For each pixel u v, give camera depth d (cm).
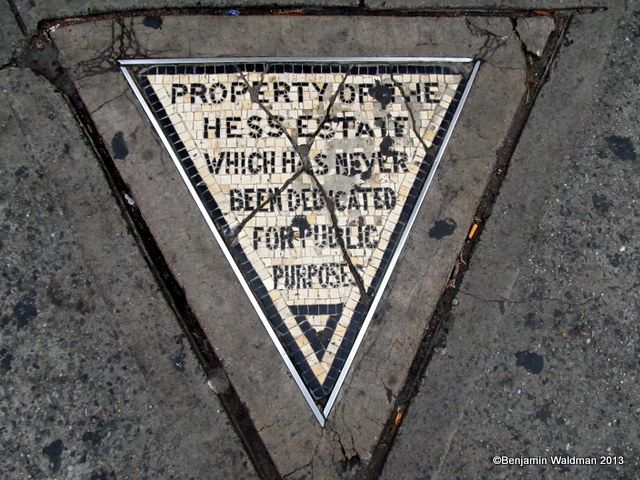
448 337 230
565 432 225
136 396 217
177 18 248
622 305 238
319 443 218
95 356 220
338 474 217
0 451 211
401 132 244
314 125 242
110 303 223
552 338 233
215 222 231
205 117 241
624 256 242
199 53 246
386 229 235
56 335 220
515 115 251
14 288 222
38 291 223
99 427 214
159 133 238
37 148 234
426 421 222
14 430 212
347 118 243
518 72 254
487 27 257
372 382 224
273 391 221
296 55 249
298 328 225
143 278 226
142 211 232
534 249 240
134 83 242
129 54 245
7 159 232
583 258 240
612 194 247
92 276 225
